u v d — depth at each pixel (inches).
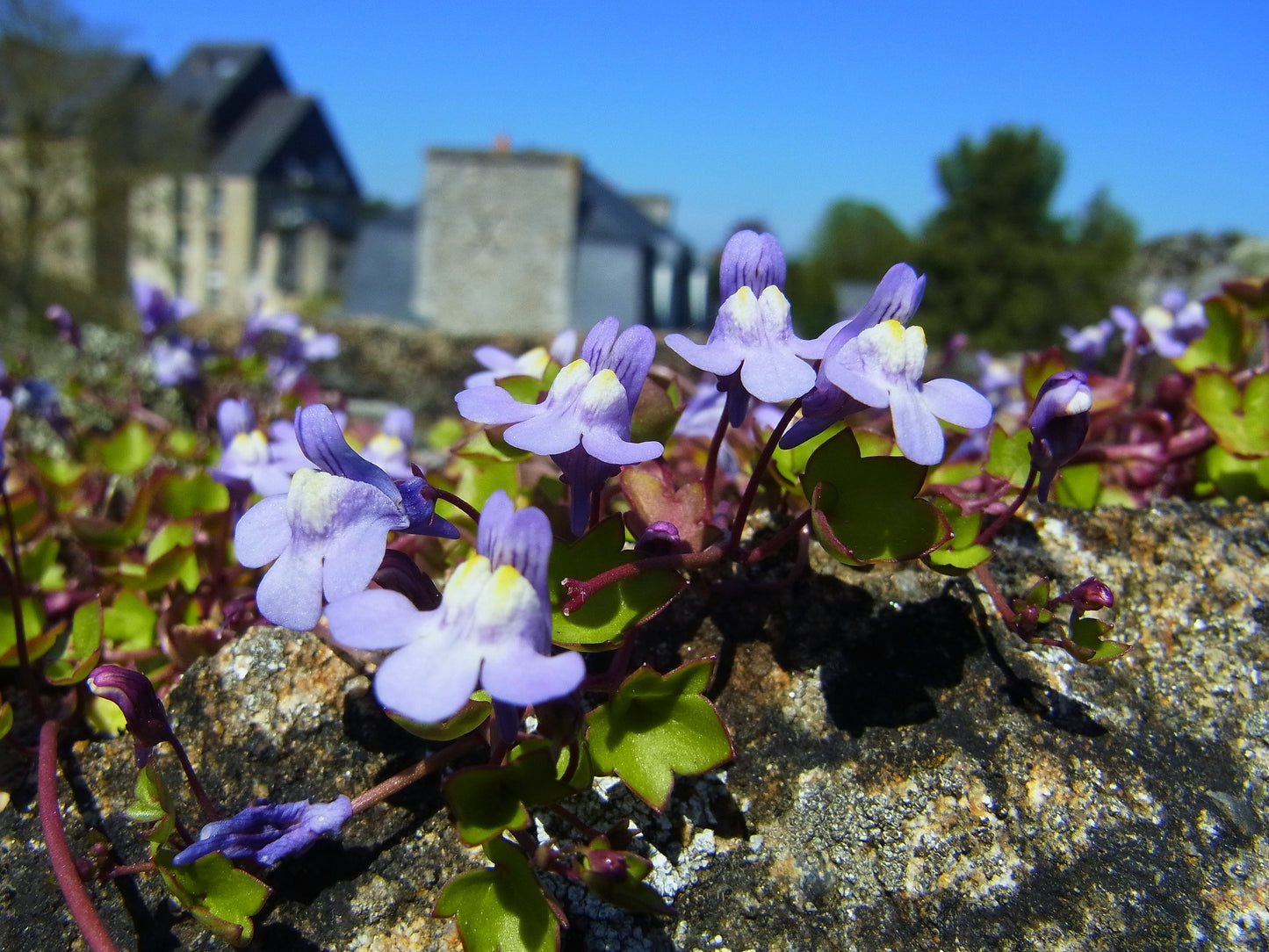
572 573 2.1
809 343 2.0
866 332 1.9
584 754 1.9
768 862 2.1
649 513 2.4
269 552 1.9
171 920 2.1
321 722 2.3
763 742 2.3
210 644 2.8
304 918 2.0
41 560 3.2
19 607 2.4
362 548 1.9
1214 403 3.2
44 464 4.2
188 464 4.9
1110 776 2.2
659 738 2.0
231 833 1.9
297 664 2.3
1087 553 2.6
